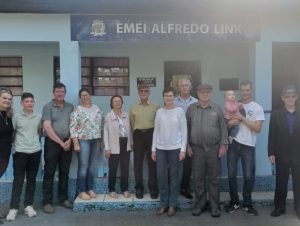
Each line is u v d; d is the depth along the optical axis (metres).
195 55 8.33
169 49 8.31
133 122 5.93
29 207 5.64
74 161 6.27
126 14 6.23
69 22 6.21
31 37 6.18
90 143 5.97
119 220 5.42
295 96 5.37
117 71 8.33
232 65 8.34
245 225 5.19
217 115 5.46
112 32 6.25
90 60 8.27
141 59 8.30
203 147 5.49
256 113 5.56
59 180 5.99
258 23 6.41
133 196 6.09
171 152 5.54
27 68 8.16
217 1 6.23
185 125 5.54
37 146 5.61
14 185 5.54
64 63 6.25
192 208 5.86
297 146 5.36
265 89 6.48
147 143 5.88
